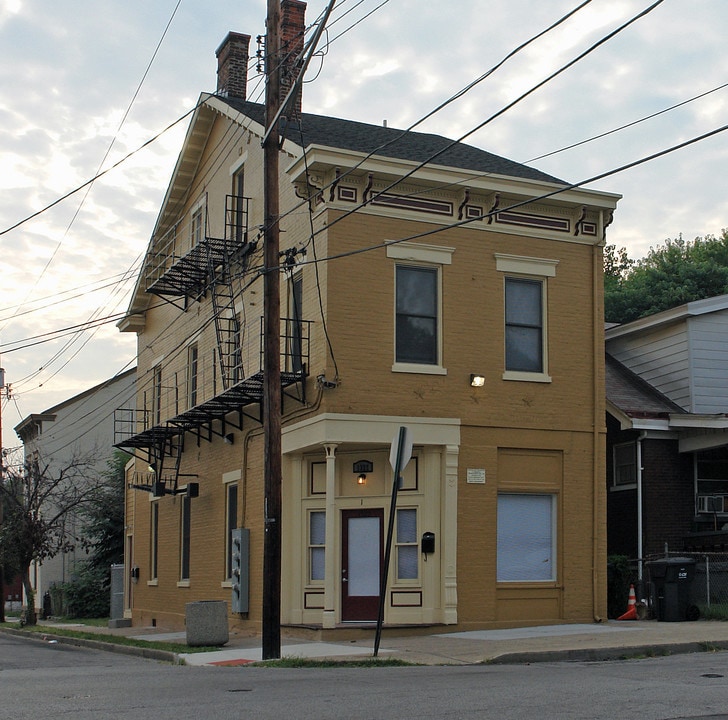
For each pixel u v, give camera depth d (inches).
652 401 970.7
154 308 1231.5
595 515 839.1
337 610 793.6
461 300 815.7
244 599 875.4
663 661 570.9
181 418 978.1
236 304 975.6
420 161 816.9
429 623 770.2
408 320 803.4
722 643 629.9
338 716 364.5
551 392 837.2
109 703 410.9
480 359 815.7
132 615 1246.9
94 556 1676.9
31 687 482.6
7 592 2357.3
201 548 1019.9
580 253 863.1
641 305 1870.1
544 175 922.7
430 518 784.9
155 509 1207.6
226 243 927.0
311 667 583.5
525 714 364.2
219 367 1002.1
